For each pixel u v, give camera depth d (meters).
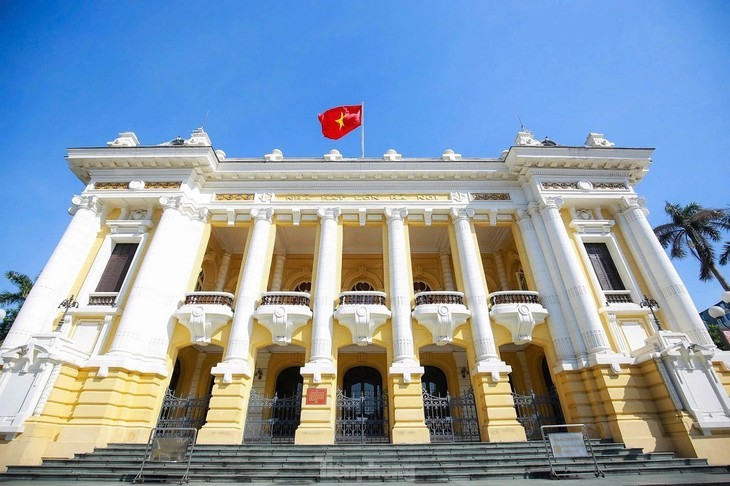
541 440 12.76
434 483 8.68
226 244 21.75
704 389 11.95
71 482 9.11
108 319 14.75
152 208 17.53
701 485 7.36
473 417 14.35
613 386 13.16
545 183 17.83
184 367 18.80
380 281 21.97
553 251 16.45
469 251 16.97
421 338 15.46
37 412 11.58
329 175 18.77
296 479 9.33
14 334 13.69
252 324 15.50
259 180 18.91
